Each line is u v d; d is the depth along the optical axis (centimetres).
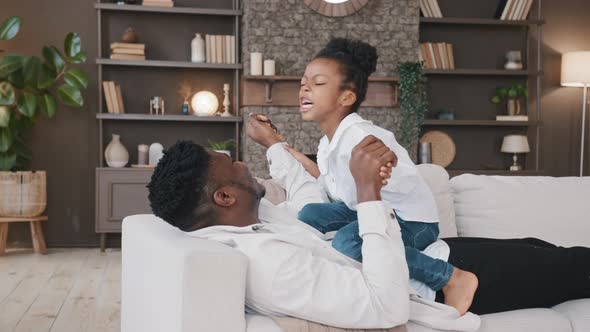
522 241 214
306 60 636
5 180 582
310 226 190
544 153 720
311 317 142
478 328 167
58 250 623
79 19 639
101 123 623
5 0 629
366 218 149
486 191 262
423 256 171
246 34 628
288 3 632
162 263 140
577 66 671
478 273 180
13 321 359
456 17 700
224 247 136
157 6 625
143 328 158
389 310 145
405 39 652
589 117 723
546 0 714
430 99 699
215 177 155
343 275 144
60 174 640
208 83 663
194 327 128
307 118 206
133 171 612
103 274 501
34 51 634
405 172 187
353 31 643
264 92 636
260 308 143
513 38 711
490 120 677
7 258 571
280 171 225
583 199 264
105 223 610
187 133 662
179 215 156
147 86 653
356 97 204
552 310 188
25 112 576
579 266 188
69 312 381
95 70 642
